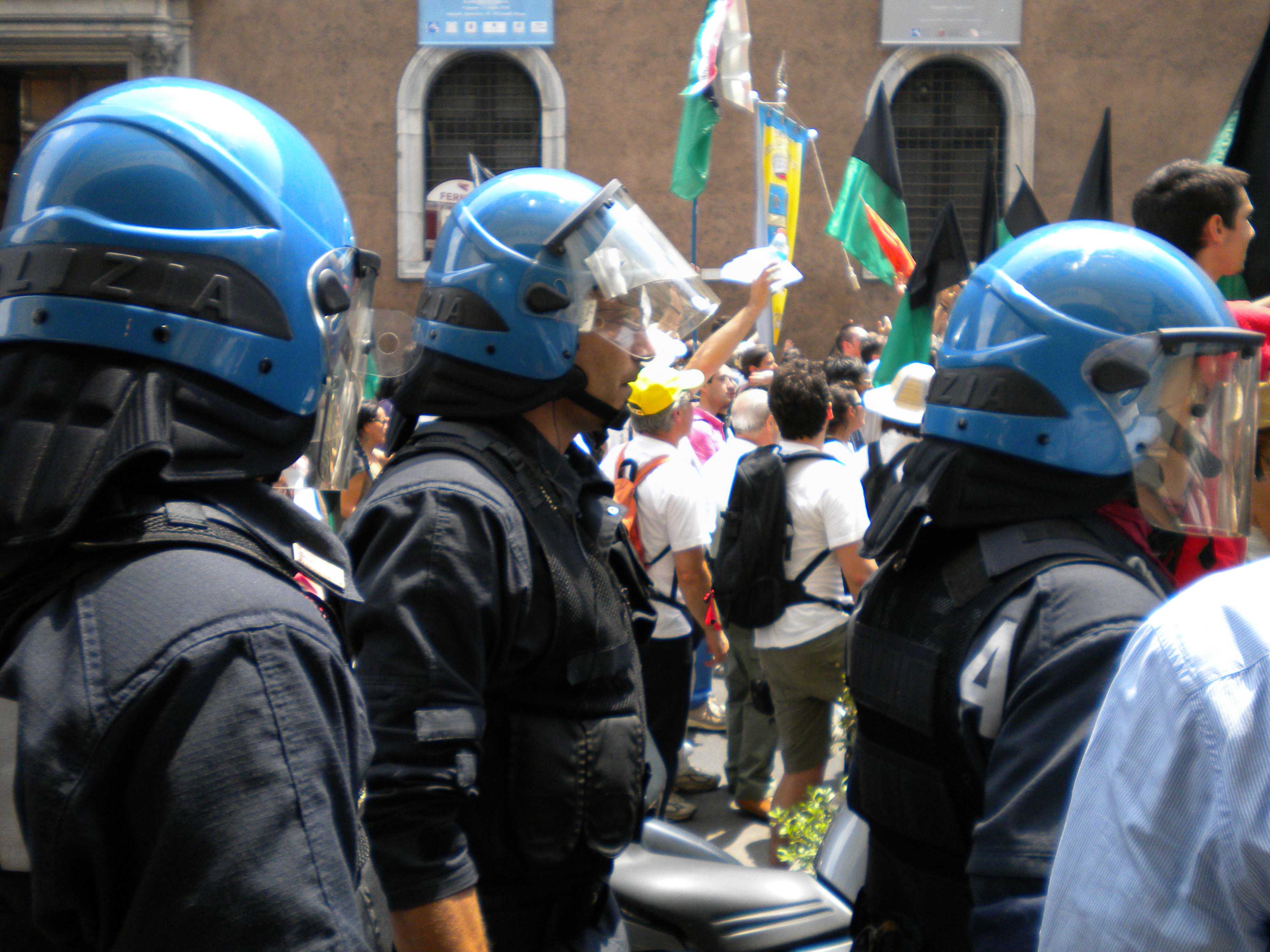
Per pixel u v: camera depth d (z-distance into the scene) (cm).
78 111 94
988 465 130
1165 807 84
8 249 89
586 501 154
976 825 115
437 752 126
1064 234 135
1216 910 81
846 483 360
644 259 151
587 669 141
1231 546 198
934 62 1327
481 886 140
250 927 74
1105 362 127
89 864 77
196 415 87
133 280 85
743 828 427
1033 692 115
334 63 1334
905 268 743
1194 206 215
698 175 803
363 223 1352
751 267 430
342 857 81
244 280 90
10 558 82
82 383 84
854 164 743
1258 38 1276
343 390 113
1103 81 1296
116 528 83
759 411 489
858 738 148
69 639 78
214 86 99
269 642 80
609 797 144
